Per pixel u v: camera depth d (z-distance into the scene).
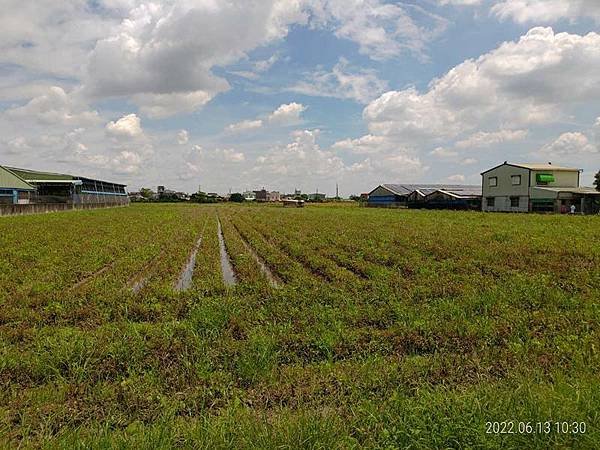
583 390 5.27
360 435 4.67
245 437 4.54
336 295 11.16
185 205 108.88
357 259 17.33
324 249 20.28
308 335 7.96
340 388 5.93
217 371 6.51
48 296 11.29
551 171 60.44
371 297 10.98
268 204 122.44
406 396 5.56
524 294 10.75
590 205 57.00
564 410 4.73
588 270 14.04
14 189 54.03
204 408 5.54
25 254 18.06
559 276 13.42
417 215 49.62
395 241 22.69
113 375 6.62
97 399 5.66
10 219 38.44
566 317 8.86
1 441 4.67
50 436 4.76
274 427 4.72
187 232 29.88
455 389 5.75
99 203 77.12
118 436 4.63
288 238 25.67
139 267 16.38
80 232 28.03
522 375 6.06
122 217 45.81
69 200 66.69
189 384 6.16
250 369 6.45
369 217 45.41
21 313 9.80
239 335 8.43
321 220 40.78
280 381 6.26
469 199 72.12
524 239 22.55
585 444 4.28
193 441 4.54
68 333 8.20
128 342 7.44
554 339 7.53
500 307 9.57
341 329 8.27
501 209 64.00
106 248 20.72
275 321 9.01
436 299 10.73
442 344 7.70
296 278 14.02
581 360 6.50
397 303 10.11
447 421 4.61
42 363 6.71
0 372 6.52
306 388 5.96
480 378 6.15
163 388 6.07
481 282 12.54
